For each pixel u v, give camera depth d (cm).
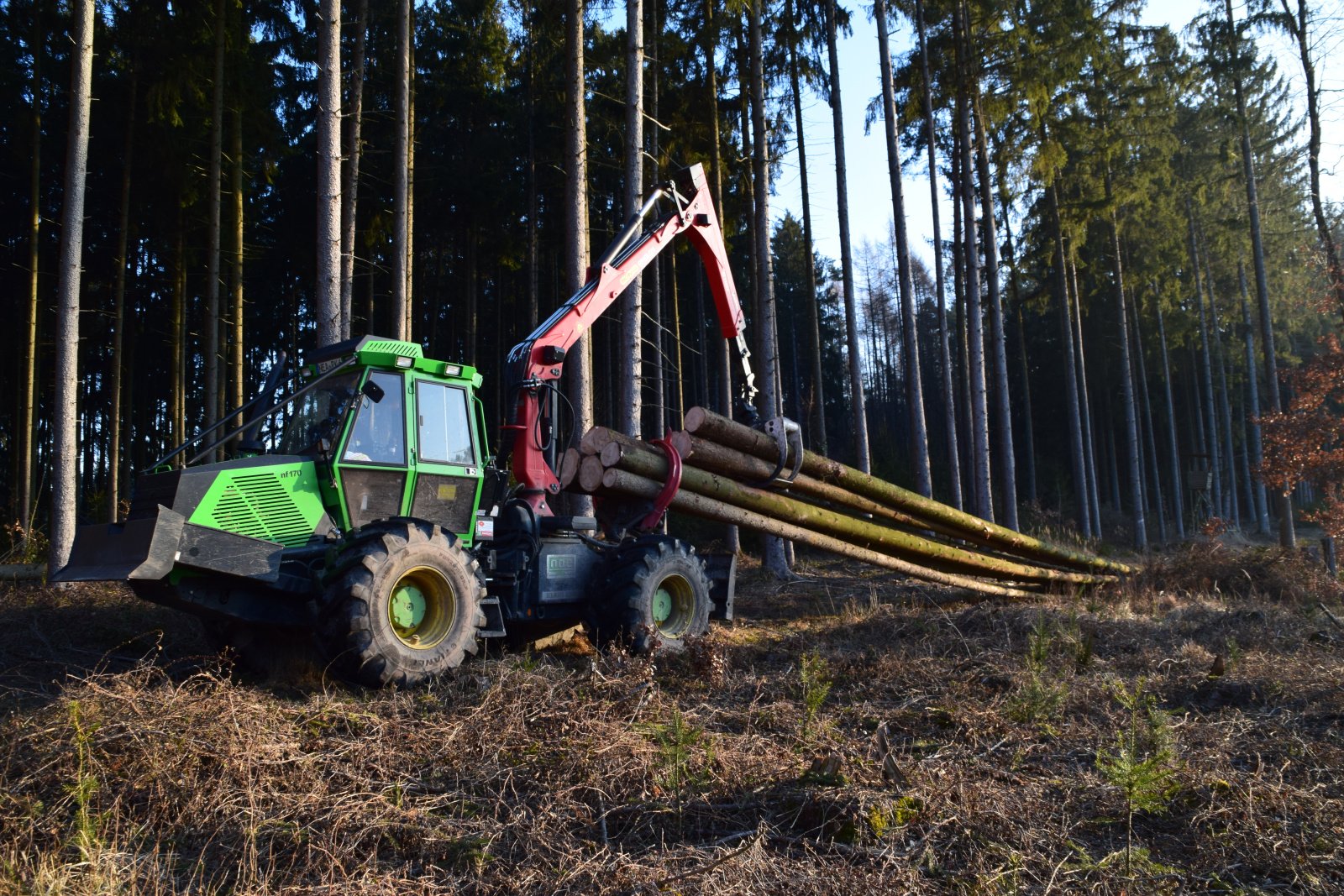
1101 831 397
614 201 2788
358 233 2447
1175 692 653
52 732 457
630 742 484
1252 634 858
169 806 408
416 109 2552
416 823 392
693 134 2050
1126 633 883
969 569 1270
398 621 656
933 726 562
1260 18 1859
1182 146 3244
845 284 1886
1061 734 541
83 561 631
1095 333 4088
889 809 394
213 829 394
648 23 1958
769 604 1324
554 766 458
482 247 2847
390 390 733
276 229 2738
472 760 476
